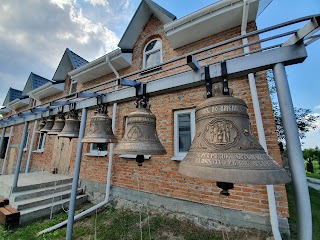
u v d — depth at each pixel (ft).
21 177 18.51
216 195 10.85
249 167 2.98
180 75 5.13
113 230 10.79
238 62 4.23
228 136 3.55
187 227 10.77
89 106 8.37
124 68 18.49
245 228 9.67
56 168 21.44
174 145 13.29
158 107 14.44
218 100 3.88
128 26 17.34
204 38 13.74
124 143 5.58
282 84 3.67
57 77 26.12
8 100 43.21
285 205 9.03
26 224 12.07
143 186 13.82
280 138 30.01
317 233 10.29
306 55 3.62
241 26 11.89
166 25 13.52
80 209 14.64
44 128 10.71
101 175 16.58
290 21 3.57
